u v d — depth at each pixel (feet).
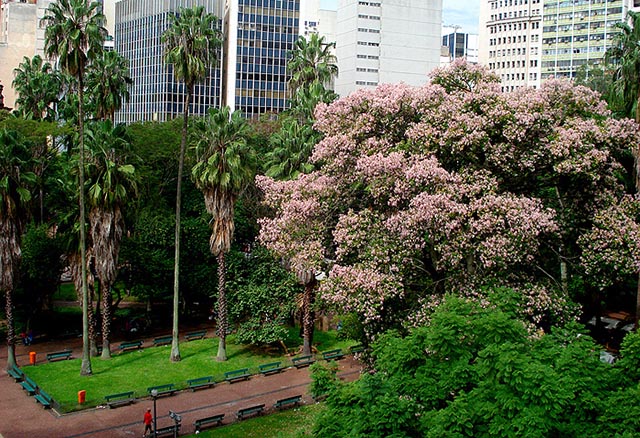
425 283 97.76
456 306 70.38
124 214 140.97
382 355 67.41
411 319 88.94
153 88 402.93
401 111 99.60
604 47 433.48
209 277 165.89
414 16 399.24
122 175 131.03
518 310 80.69
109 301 140.15
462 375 60.18
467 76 107.04
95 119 192.03
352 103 102.94
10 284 127.85
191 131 161.17
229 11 391.65
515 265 94.43
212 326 176.04
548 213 88.94
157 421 109.09
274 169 146.51
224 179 132.36
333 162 101.71
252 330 143.95
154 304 193.98
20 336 162.71
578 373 56.44
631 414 50.31
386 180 90.99
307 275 139.54
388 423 53.52
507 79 483.92
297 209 102.78
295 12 396.16
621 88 124.77
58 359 142.20
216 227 137.28
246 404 118.42
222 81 407.03
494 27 488.85
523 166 92.17
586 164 88.84
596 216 93.20
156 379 129.08
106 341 141.18
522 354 56.85
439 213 84.12
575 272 106.11
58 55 124.98
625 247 90.12
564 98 101.81
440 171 87.45
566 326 67.92
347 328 117.80
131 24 423.23
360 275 88.33
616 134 95.66
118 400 117.19
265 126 221.25
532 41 472.44
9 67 416.87
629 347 59.98
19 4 419.33
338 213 105.60
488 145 91.09
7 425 106.42
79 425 107.04
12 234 126.31
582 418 53.21
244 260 157.89
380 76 395.75
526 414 50.98
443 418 53.16
